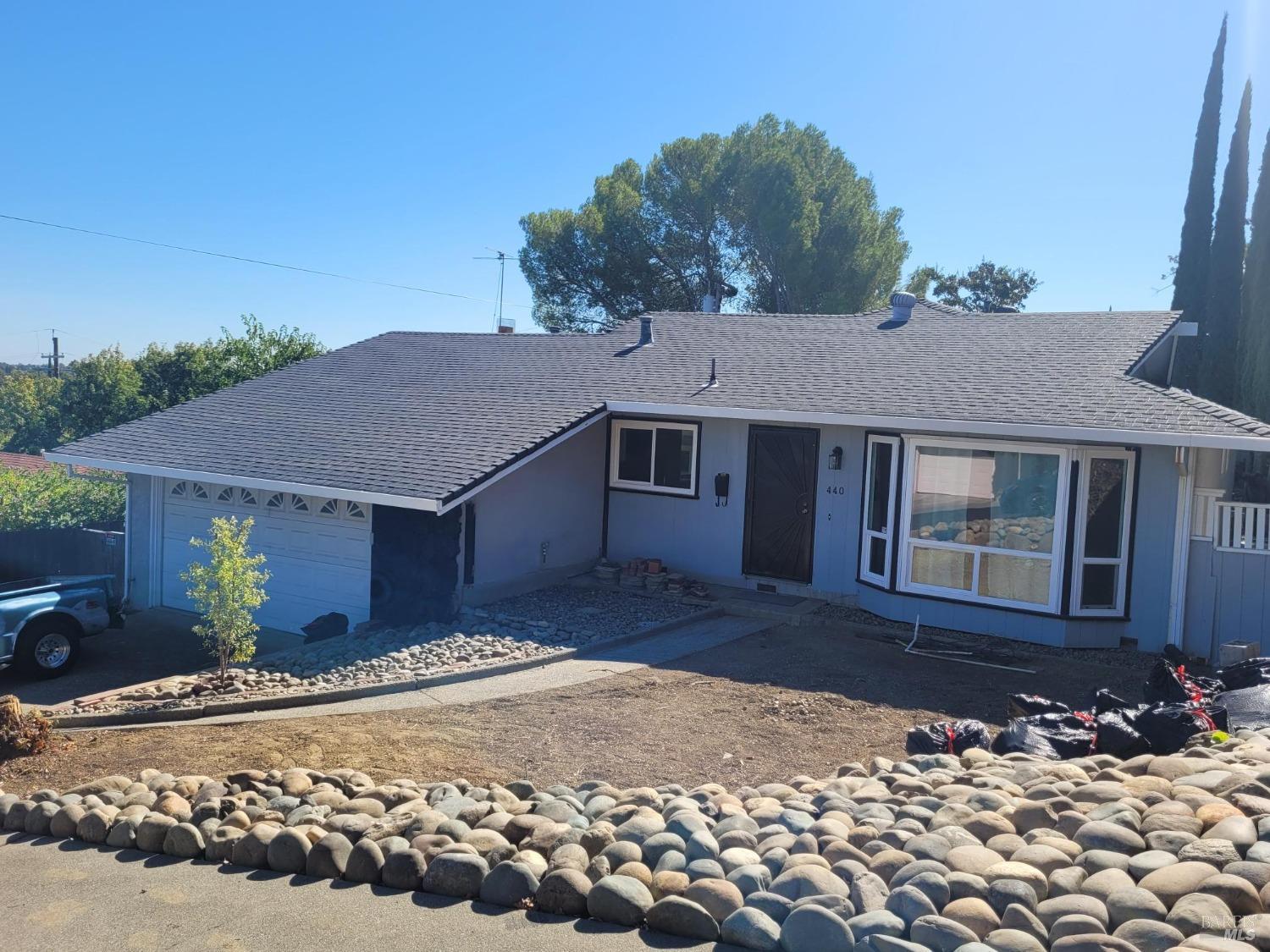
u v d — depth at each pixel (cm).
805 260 3347
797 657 1128
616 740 829
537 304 3900
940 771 641
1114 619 1155
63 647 1219
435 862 503
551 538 1496
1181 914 384
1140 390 1196
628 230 3641
